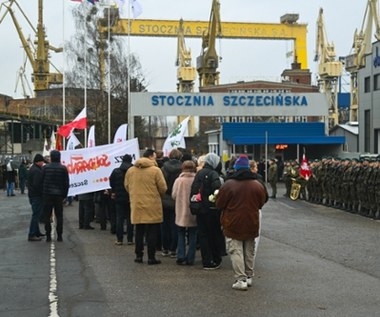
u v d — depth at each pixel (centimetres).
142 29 7125
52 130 5466
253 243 812
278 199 2533
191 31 7275
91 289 803
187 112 3291
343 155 3925
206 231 945
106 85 5125
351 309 689
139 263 1007
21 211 2072
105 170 1394
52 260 1040
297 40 7944
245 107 3331
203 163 980
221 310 688
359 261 1009
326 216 1822
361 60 6353
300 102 3375
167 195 1070
